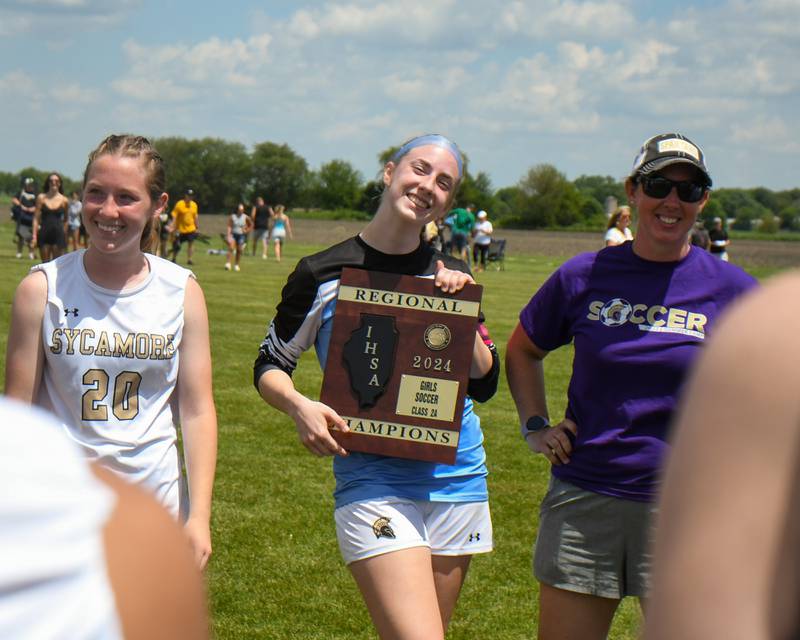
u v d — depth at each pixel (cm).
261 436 823
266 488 689
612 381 339
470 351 362
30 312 322
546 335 368
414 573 337
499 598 533
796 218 11881
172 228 2753
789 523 102
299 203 13100
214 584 532
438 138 369
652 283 342
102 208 317
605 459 337
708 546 104
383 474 354
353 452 361
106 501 80
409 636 328
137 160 321
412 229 369
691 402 109
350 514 350
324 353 373
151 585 80
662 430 334
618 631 510
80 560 77
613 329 342
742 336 106
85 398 324
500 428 893
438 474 358
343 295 367
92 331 323
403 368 362
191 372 340
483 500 368
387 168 376
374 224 374
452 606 367
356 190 13025
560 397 1054
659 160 332
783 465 102
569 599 345
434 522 358
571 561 342
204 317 340
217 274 2380
